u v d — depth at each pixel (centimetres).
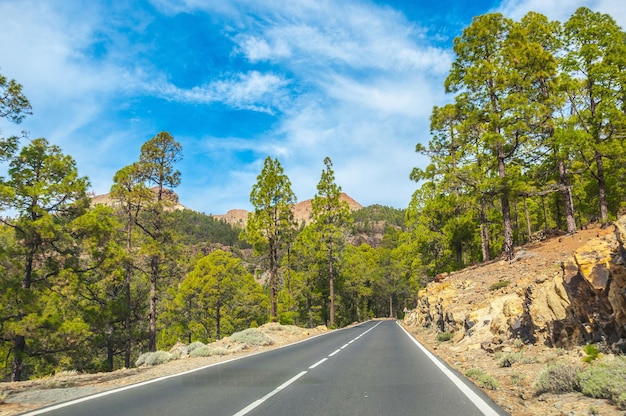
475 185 2675
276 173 3581
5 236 2417
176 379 973
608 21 2603
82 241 2364
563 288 999
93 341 2780
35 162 2323
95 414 611
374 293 8262
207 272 4922
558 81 2666
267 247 3616
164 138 2973
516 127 2369
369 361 1227
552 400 602
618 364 620
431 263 4628
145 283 3347
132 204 2861
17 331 1958
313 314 6097
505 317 1334
